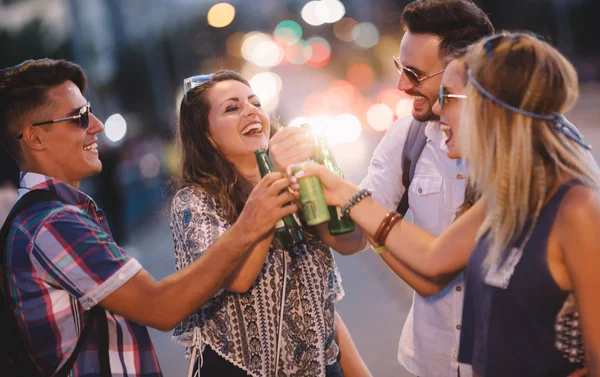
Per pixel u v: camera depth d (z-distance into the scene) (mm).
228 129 2771
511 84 1967
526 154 1959
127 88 28328
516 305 1956
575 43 40656
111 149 10680
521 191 1967
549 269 1912
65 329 2326
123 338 2395
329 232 2633
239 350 2629
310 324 2680
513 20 40125
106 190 10531
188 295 2338
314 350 2678
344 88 23625
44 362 2322
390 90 22328
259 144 2814
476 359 2082
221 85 2832
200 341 2637
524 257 1945
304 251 2715
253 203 2367
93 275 2283
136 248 10664
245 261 2490
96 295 2289
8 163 6094
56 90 2512
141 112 28172
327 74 26000
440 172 2875
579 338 1922
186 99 2861
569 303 1917
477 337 2080
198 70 42406
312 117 22016
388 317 6207
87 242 2303
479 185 2100
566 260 1897
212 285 2359
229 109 2799
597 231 1862
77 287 2289
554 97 1964
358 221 2457
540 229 1937
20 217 2359
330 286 2797
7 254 2338
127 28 28672
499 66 1990
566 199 1909
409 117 3084
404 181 2992
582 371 1938
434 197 2877
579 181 1933
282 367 2654
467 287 2137
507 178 1987
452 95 2332
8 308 2322
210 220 2656
